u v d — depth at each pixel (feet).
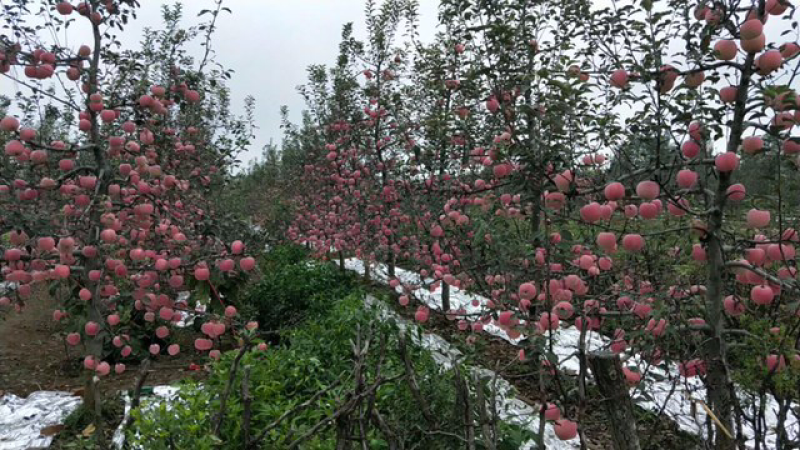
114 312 14.79
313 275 23.03
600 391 5.89
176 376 16.78
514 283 9.15
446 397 8.64
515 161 9.05
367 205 26.55
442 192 16.74
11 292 11.80
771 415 11.12
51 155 12.94
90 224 12.44
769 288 6.97
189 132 20.30
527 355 6.41
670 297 7.98
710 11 6.89
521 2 13.02
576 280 8.49
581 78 9.71
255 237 13.07
